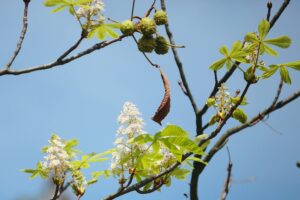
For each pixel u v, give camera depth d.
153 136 5.03
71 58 5.34
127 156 5.57
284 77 5.12
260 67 5.17
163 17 5.53
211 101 5.79
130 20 5.48
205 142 5.18
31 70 5.27
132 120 5.68
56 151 5.66
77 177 5.71
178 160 5.16
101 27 5.62
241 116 5.68
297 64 5.00
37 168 5.62
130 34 5.43
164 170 5.48
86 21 5.60
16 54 5.26
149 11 5.57
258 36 5.03
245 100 5.79
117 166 5.59
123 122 5.68
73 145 5.83
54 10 5.61
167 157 5.83
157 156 5.54
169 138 5.02
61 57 5.32
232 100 5.77
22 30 5.32
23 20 5.34
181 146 5.02
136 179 5.75
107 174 5.72
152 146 5.16
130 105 5.75
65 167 5.67
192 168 5.94
